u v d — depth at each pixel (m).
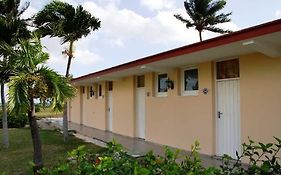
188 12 30.27
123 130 14.60
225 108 8.70
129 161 2.77
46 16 11.83
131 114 13.81
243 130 8.00
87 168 2.55
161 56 8.98
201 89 9.41
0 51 8.99
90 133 15.41
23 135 15.05
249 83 7.88
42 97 8.02
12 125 19.02
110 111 16.55
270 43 6.64
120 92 15.03
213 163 7.97
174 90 10.66
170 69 10.66
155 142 11.69
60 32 11.90
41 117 26.17
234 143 8.38
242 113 8.05
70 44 12.41
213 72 9.04
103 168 2.46
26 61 8.05
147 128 12.27
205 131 9.21
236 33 6.39
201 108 9.39
